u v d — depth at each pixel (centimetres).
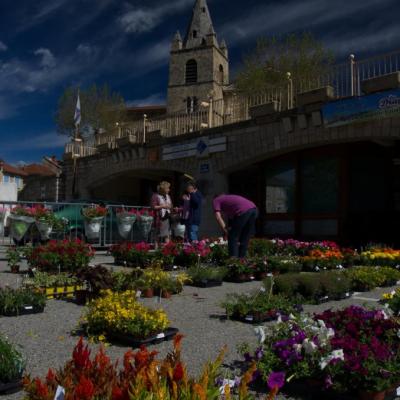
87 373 225
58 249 827
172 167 2120
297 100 1584
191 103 6769
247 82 3478
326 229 1662
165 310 608
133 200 2995
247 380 224
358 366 311
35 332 485
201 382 212
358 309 439
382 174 1652
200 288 802
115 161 2528
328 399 322
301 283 673
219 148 1872
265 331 406
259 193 1884
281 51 3512
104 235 1384
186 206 1266
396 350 351
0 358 333
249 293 718
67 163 3020
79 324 504
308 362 336
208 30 7131
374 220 1532
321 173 1697
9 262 927
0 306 562
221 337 474
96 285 625
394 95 1339
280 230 1809
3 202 1277
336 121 1473
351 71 1473
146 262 1012
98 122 5028
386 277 879
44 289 666
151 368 213
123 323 445
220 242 1173
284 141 1639
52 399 207
